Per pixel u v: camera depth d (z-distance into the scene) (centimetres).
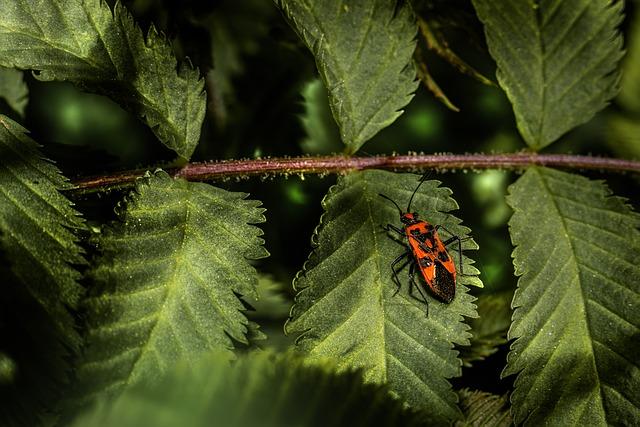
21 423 18
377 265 19
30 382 18
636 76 22
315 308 19
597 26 21
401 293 19
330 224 19
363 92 20
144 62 19
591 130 23
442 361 19
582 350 19
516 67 20
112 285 18
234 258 18
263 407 16
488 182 23
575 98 21
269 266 22
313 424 17
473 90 24
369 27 20
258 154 22
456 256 19
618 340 19
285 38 22
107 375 18
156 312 18
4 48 19
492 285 22
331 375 17
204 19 21
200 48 21
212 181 19
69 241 18
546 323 19
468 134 24
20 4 19
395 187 19
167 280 18
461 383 20
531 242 20
